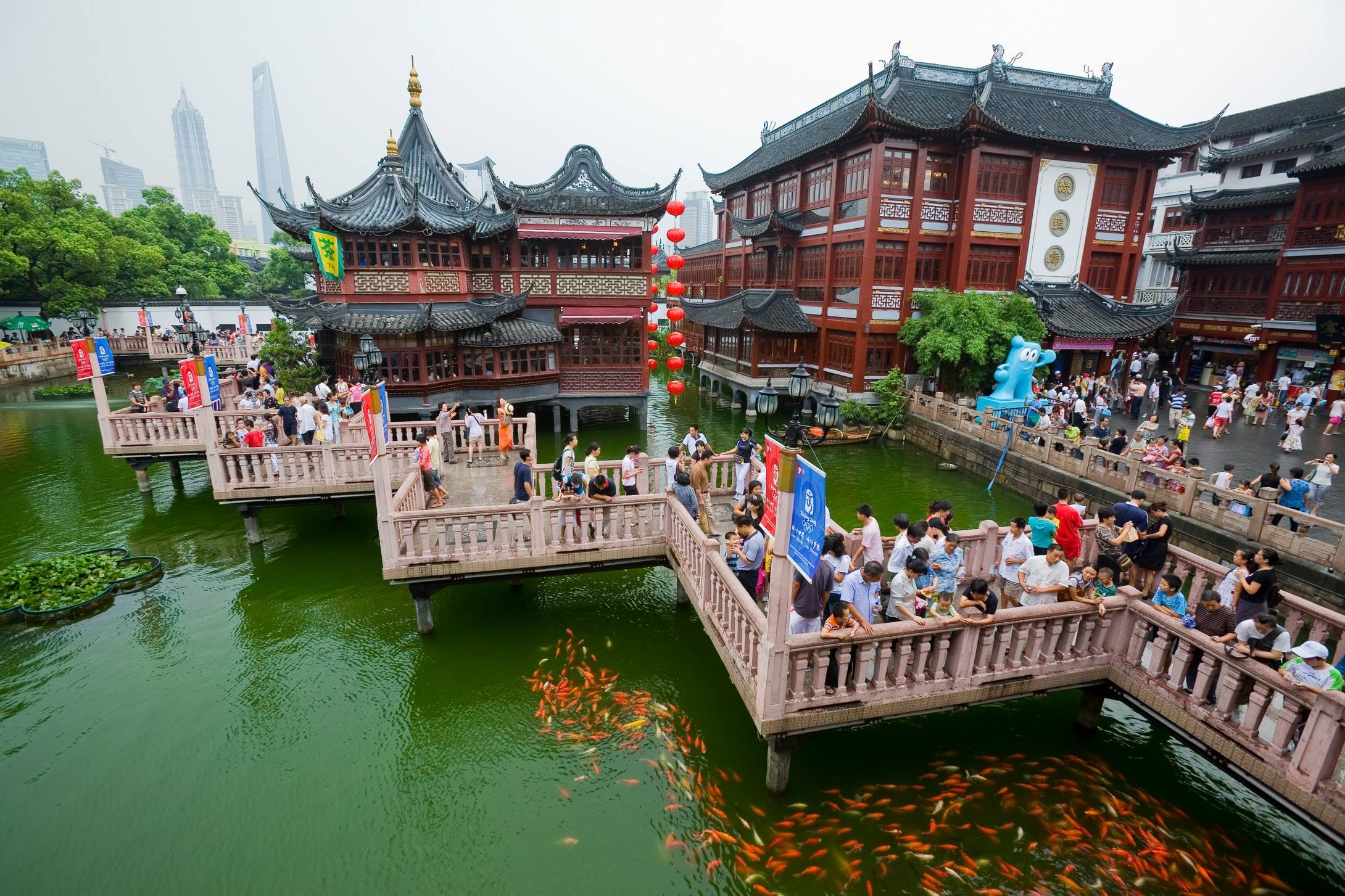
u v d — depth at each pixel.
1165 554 11.02
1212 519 15.82
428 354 25.48
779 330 33.12
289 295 61.72
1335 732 6.66
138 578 15.00
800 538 7.28
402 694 11.62
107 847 8.62
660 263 21.27
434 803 9.35
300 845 8.68
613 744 10.41
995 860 8.22
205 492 21.02
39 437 27.75
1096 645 9.28
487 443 20.12
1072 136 29.36
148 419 18.94
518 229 26.94
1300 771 6.99
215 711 11.12
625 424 32.28
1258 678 7.41
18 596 13.96
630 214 27.83
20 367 39.12
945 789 9.35
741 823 8.76
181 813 9.15
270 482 16.19
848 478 24.17
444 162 29.08
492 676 12.08
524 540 12.85
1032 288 29.55
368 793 9.53
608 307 28.89
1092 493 19.33
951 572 9.55
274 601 14.52
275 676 12.04
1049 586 9.29
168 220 61.25
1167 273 43.00
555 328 28.14
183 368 15.18
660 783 9.63
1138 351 35.84
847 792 9.28
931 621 8.37
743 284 44.28
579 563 12.80
